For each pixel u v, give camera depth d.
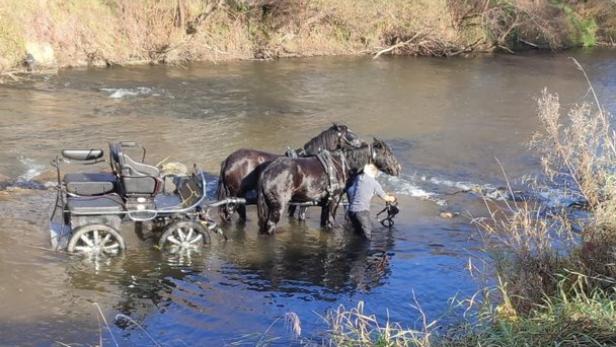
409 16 38.53
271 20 35.56
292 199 11.88
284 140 18.95
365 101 25.17
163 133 18.95
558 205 10.84
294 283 9.91
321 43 36.69
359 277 10.20
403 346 7.06
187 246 10.95
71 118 20.00
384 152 12.12
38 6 28.11
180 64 31.05
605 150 9.72
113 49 29.91
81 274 9.77
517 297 7.51
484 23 40.62
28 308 8.67
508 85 29.78
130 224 11.76
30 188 13.55
